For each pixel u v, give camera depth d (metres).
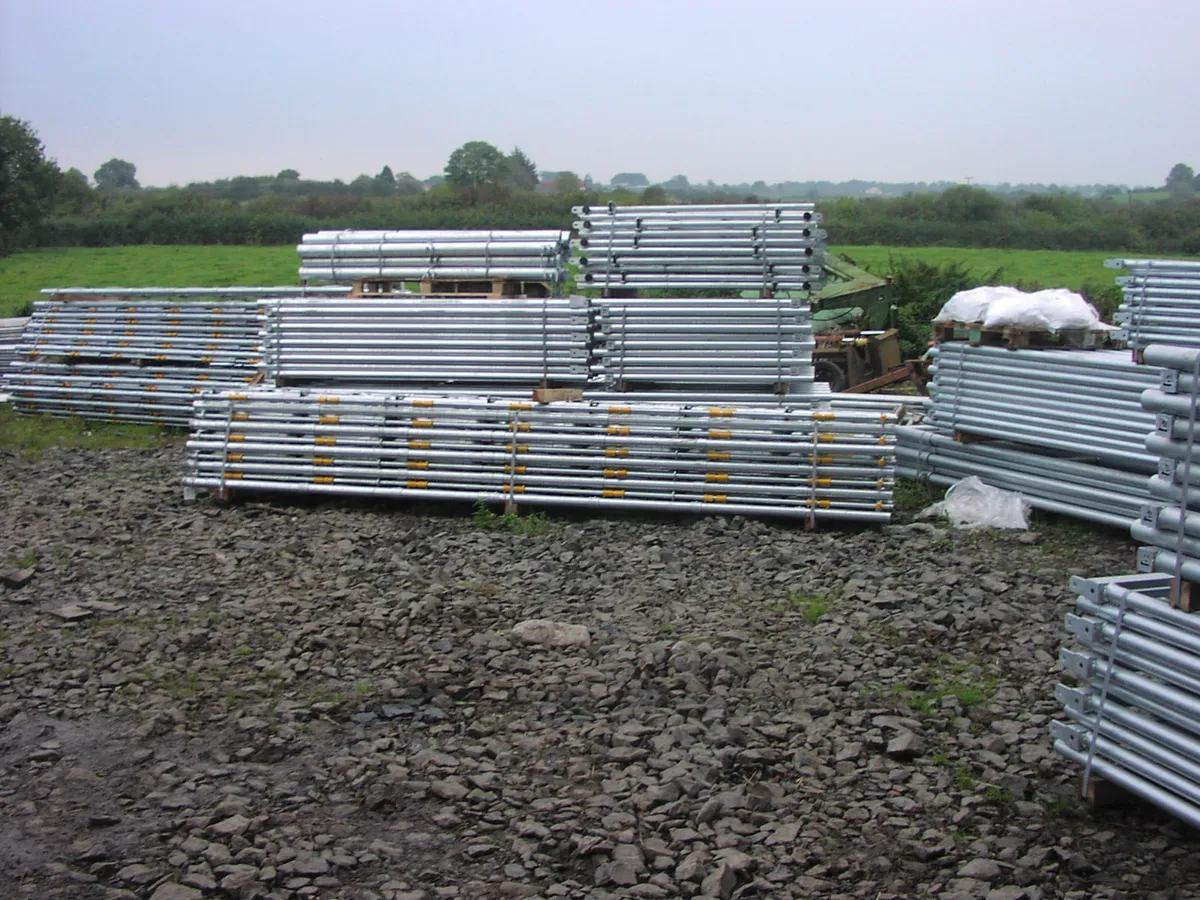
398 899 4.67
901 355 20.86
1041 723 6.32
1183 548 4.90
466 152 56.34
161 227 50.94
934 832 5.20
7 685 6.87
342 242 12.93
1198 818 4.78
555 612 8.28
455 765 5.84
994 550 10.02
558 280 12.66
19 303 28.31
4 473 12.94
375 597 8.54
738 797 5.46
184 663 7.23
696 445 10.77
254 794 5.56
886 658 7.34
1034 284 26.97
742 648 7.48
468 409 11.16
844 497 10.55
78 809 5.40
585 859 5.00
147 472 13.09
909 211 52.47
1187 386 4.88
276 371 12.18
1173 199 68.81
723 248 12.30
